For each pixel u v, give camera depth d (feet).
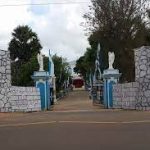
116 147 41.19
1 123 66.39
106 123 61.00
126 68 155.84
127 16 156.25
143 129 53.06
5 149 42.22
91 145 42.65
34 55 227.40
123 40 156.25
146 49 93.76
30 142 45.83
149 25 161.99
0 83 95.04
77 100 204.64
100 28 156.76
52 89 146.41
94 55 202.49
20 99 98.63
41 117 74.79
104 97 115.65
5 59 95.96
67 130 54.54
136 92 94.79
